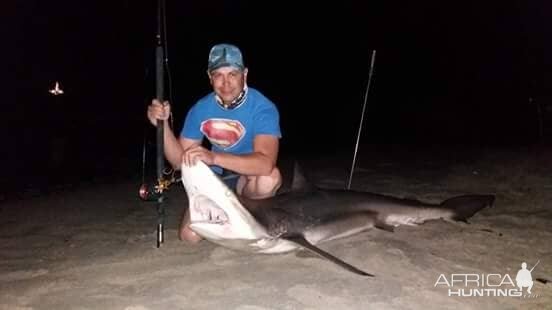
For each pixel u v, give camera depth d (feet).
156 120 6.34
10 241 7.41
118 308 5.25
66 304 5.36
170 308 5.23
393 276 5.94
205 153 5.34
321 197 7.12
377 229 7.61
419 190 10.16
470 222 7.97
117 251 6.86
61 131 21.71
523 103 24.17
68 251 6.93
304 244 6.14
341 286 5.66
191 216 5.33
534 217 8.16
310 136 21.16
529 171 11.19
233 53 6.30
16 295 5.59
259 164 6.17
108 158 15.93
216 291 5.59
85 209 9.11
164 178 6.82
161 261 6.44
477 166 12.09
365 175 11.78
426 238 7.22
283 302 5.32
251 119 6.61
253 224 5.70
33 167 14.51
